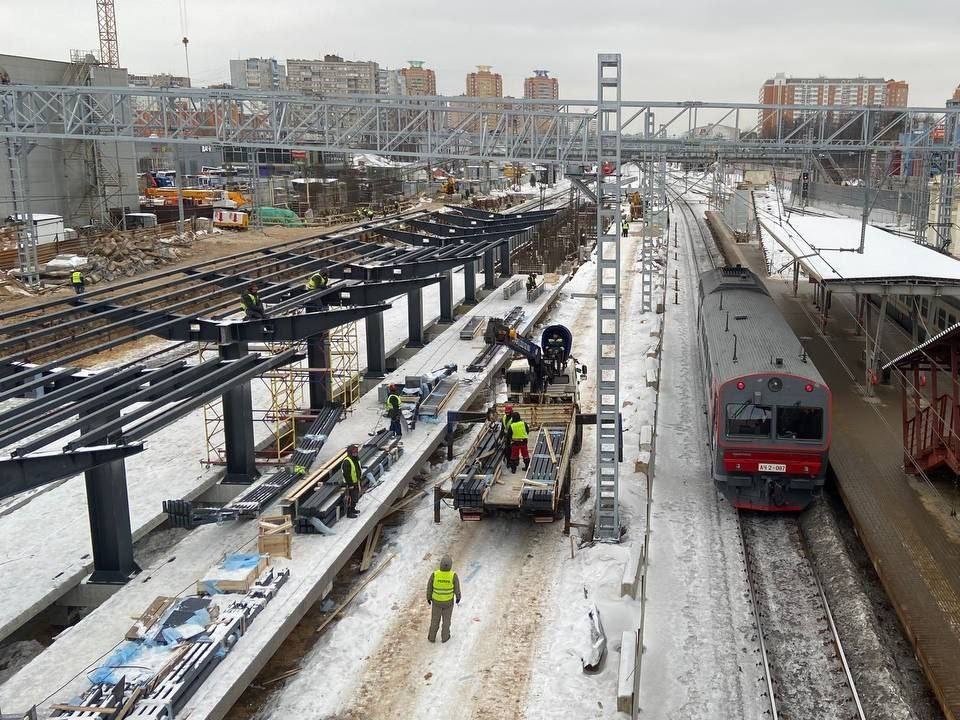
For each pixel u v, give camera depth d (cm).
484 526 1891
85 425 1476
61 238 5547
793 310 4000
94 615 1430
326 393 2547
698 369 3231
